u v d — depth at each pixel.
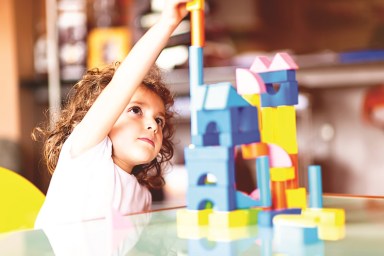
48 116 3.02
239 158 2.87
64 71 3.22
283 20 3.04
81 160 1.06
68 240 0.74
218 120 0.79
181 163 3.08
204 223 0.81
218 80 3.09
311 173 0.81
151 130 1.12
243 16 3.09
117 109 0.98
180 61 3.10
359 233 0.70
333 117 3.06
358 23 2.93
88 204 1.07
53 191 1.10
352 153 3.04
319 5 2.99
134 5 3.18
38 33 3.26
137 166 1.33
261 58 0.89
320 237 0.68
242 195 0.79
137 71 0.93
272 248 0.63
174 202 3.00
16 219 1.15
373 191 3.02
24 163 3.07
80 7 3.23
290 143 0.86
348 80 3.02
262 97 0.89
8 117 3.06
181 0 0.86
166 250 0.65
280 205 0.81
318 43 2.99
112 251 0.66
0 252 0.68
